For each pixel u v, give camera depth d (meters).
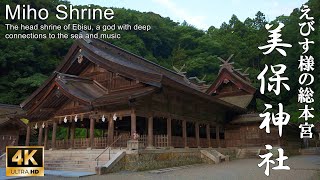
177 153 22.31
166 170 18.53
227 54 101.88
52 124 24.69
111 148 19.89
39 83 54.62
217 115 32.41
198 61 93.62
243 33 116.94
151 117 21.02
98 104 20.09
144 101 20.50
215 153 27.58
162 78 19.45
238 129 34.81
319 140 50.31
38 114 24.56
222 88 42.41
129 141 18.58
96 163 18.27
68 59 26.14
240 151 33.28
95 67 25.73
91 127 21.38
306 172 17.14
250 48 98.88
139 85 21.89
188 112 26.25
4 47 58.00
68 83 22.86
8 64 57.66
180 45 109.44
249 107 39.47
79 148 22.14
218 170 18.55
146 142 20.67
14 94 54.34
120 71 22.11
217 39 114.00
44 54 64.38
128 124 29.03
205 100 26.41
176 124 29.98
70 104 23.31
